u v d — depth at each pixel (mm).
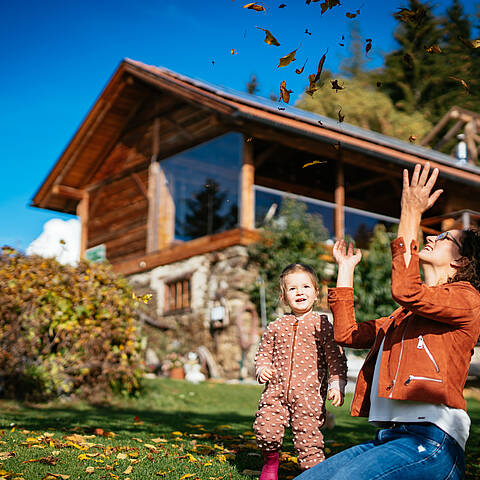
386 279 12469
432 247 2451
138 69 16953
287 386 3508
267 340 3695
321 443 3432
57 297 7781
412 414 2168
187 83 16359
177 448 4461
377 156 13602
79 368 7980
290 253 13562
